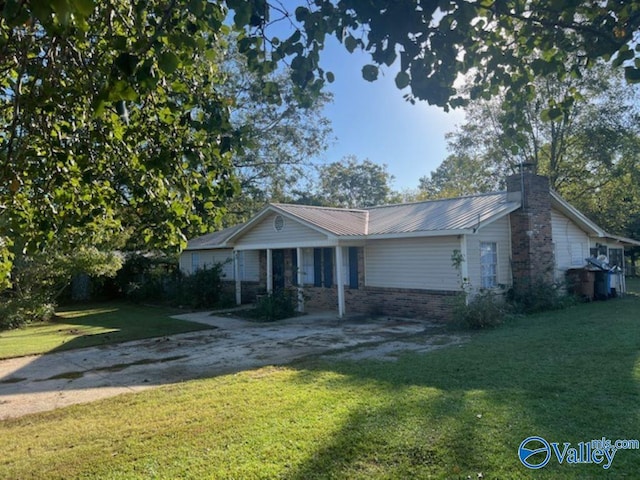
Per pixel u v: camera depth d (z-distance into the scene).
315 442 4.34
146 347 10.28
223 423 5.00
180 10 2.96
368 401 5.45
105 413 5.67
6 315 13.75
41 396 6.73
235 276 20.28
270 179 30.14
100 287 22.36
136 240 19.62
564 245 16.47
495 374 6.43
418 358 7.78
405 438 4.30
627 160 26.92
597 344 8.08
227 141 3.65
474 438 4.23
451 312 11.80
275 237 16.23
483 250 13.27
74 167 4.12
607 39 2.89
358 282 15.20
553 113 3.51
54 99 3.28
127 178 4.15
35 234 4.31
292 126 29.02
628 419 4.53
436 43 2.69
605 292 15.89
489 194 16.06
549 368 6.60
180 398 6.12
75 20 2.23
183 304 18.64
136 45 2.54
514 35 3.20
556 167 29.02
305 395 5.87
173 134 3.78
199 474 3.84
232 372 7.62
